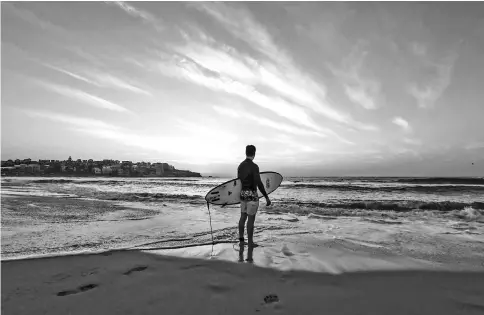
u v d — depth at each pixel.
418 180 39.91
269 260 3.77
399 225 6.63
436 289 2.87
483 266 3.56
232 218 7.56
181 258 3.82
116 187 25.88
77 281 2.99
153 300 2.58
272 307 2.46
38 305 2.46
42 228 6.07
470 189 19.86
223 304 2.52
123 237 5.21
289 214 8.43
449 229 6.11
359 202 11.24
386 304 2.54
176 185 31.55
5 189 20.38
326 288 2.87
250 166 4.61
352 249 4.36
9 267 3.39
